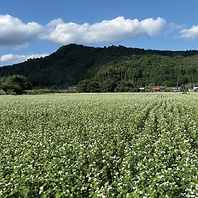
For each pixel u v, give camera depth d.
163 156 9.70
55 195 7.11
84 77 191.75
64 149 10.77
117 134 13.67
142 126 19.69
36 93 102.38
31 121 20.08
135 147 11.24
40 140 13.74
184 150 10.39
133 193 6.61
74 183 7.96
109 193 6.77
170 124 17.41
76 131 15.55
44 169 9.09
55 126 18.36
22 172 8.54
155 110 26.61
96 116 21.34
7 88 97.00
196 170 7.64
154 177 7.46
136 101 40.03
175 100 42.50
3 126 17.92
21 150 11.45
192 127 15.58
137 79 174.00
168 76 166.12
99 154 10.45
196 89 125.38
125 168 8.44
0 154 10.89
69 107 29.73
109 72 171.88
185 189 6.78
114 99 46.84
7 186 7.63
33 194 7.59
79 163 9.15
